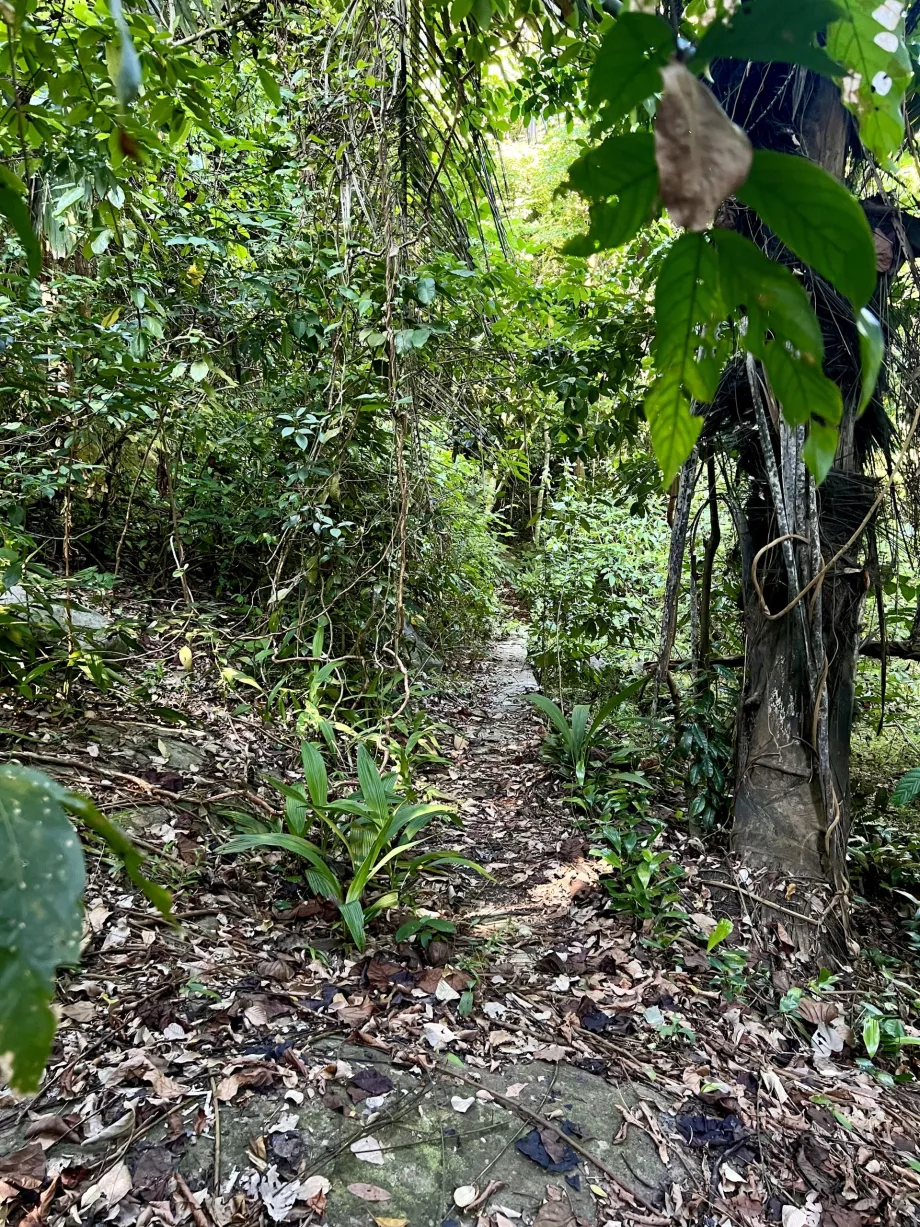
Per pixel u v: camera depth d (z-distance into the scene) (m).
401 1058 1.95
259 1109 1.70
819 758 2.88
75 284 3.42
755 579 2.77
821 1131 2.00
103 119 1.58
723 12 0.36
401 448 3.29
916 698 5.07
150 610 4.13
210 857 2.65
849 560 2.90
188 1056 1.80
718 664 3.80
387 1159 1.65
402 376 3.34
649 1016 2.32
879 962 2.84
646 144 0.36
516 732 5.02
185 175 3.34
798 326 0.39
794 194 0.34
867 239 0.35
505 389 4.25
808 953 2.73
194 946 2.23
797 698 2.96
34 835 0.31
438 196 3.08
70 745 2.88
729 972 2.56
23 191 0.43
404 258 3.16
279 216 3.61
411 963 2.40
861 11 0.40
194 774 3.05
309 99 3.28
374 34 2.70
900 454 2.92
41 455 3.32
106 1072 1.71
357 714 4.07
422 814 2.71
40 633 3.26
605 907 2.90
